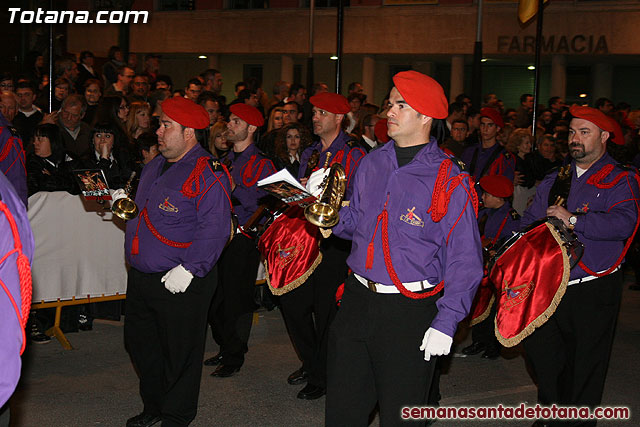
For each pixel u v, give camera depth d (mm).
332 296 5066
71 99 7262
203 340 4293
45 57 10859
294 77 22828
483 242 6031
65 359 5934
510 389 5566
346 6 20688
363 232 3354
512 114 13859
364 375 3371
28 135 7840
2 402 1903
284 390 5379
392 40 20312
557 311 4305
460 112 9625
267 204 5453
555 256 4129
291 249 5137
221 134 6977
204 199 4148
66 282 6305
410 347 3256
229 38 22000
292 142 6449
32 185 6098
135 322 4363
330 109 5141
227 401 5109
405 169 3301
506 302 4234
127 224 4293
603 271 4242
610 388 5617
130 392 5203
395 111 3330
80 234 6344
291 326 5266
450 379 5789
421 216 3236
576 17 18844
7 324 1903
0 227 1949
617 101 21156
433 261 3262
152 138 6562
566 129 10227
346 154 5141
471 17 19594
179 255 4168
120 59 11219
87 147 7395
